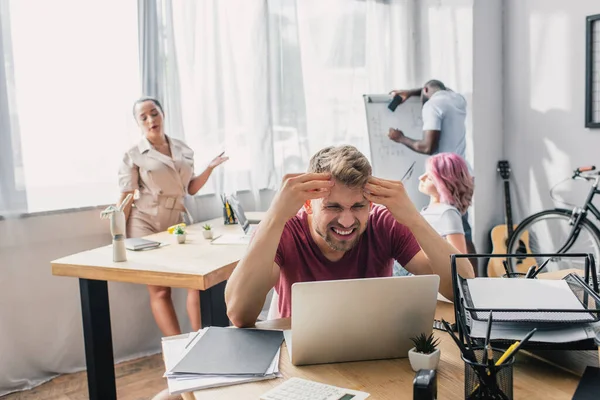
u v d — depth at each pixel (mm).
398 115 3834
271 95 3566
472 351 899
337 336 1070
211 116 3270
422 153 3732
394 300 1069
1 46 2445
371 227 1525
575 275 1163
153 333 3105
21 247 2580
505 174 4156
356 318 1064
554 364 1043
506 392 871
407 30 4125
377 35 4004
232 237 2615
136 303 3023
